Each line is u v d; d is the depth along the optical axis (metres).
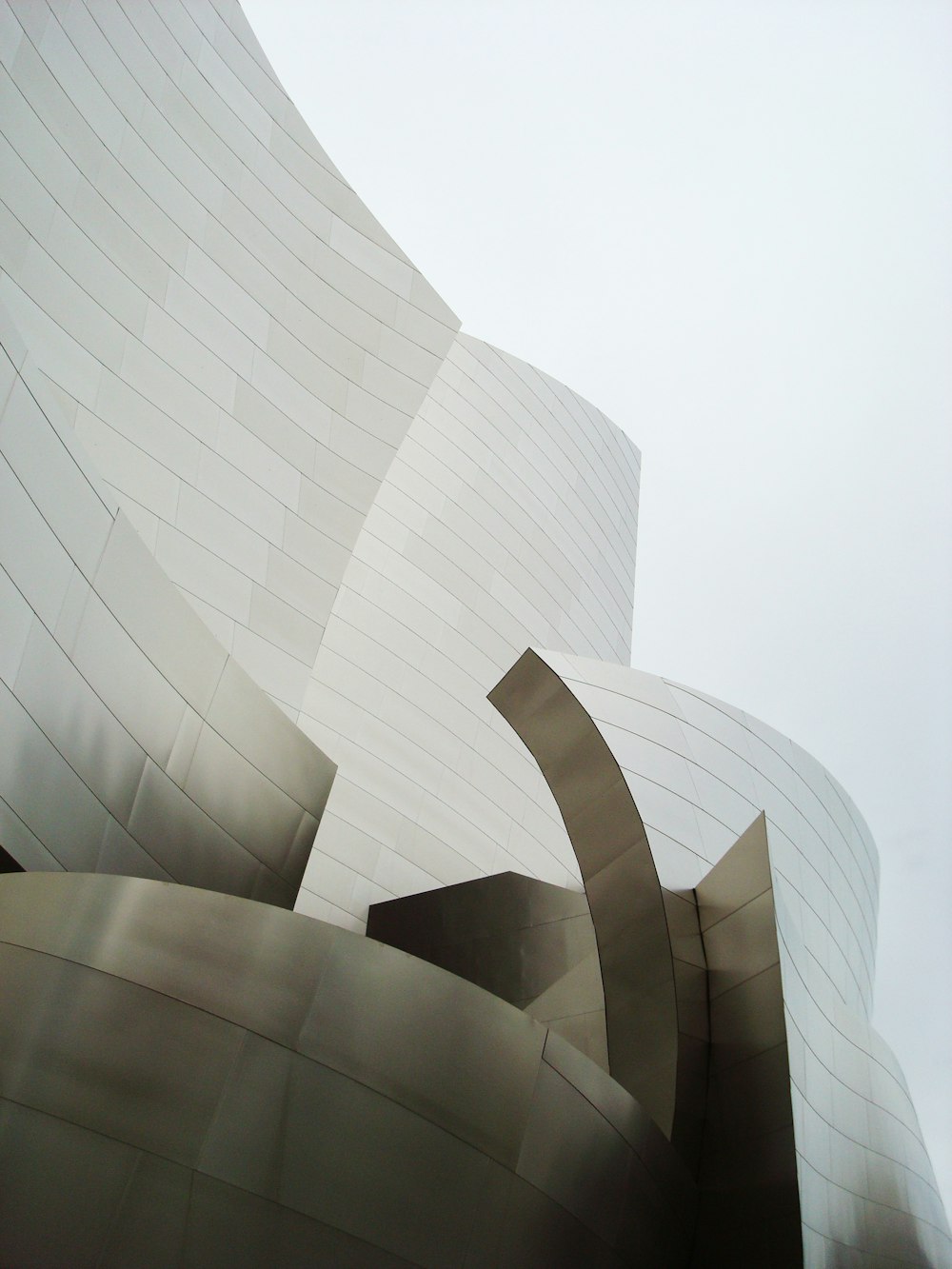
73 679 12.41
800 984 16.20
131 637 13.42
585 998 20.25
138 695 13.58
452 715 27.73
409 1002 10.59
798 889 18.77
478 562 30.78
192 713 14.61
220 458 19.86
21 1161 8.62
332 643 26.02
